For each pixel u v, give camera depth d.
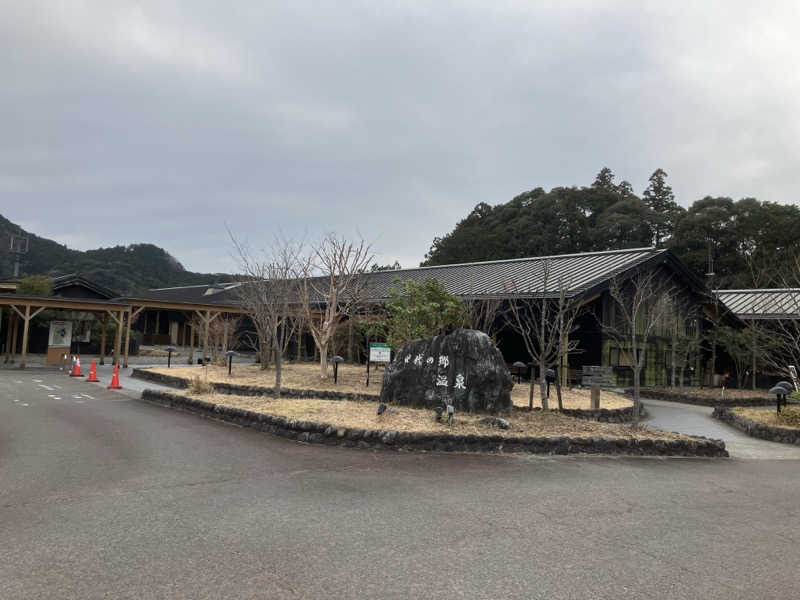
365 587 3.39
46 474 5.83
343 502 5.17
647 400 19.25
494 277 23.36
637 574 3.79
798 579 3.83
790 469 8.29
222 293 40.88
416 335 14.62
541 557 4.02
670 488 6.46
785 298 25.33
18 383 16.05
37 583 3.29
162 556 3.75
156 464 6.42
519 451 8.06
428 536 4.34
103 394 13.87
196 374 16.88
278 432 8.60
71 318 29.98
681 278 23.81
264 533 4.26
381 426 8.26
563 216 53.91
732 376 25.95
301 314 17.06
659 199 59.66
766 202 44.66
